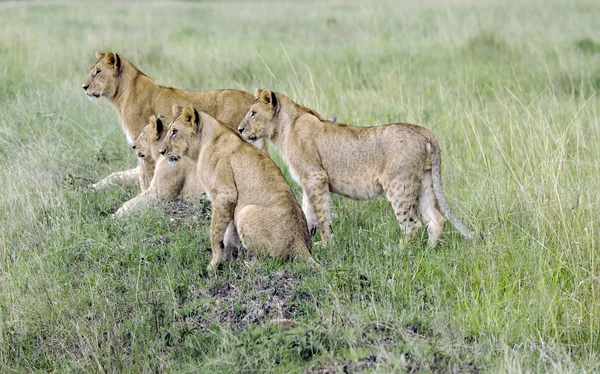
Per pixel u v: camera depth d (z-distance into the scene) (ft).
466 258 35.19
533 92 61.36
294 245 34.14
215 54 77.41
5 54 79.10
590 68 69.10
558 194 37.01
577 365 28.45
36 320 32.42
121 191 44.98
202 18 113.50
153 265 35.65
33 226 39.78
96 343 30.12
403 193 37.06
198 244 37.68
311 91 57.52
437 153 37.37
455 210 40.47
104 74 45.98
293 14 115.55
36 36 88.12
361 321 29.27
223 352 29.14
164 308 32.07
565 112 54.75
